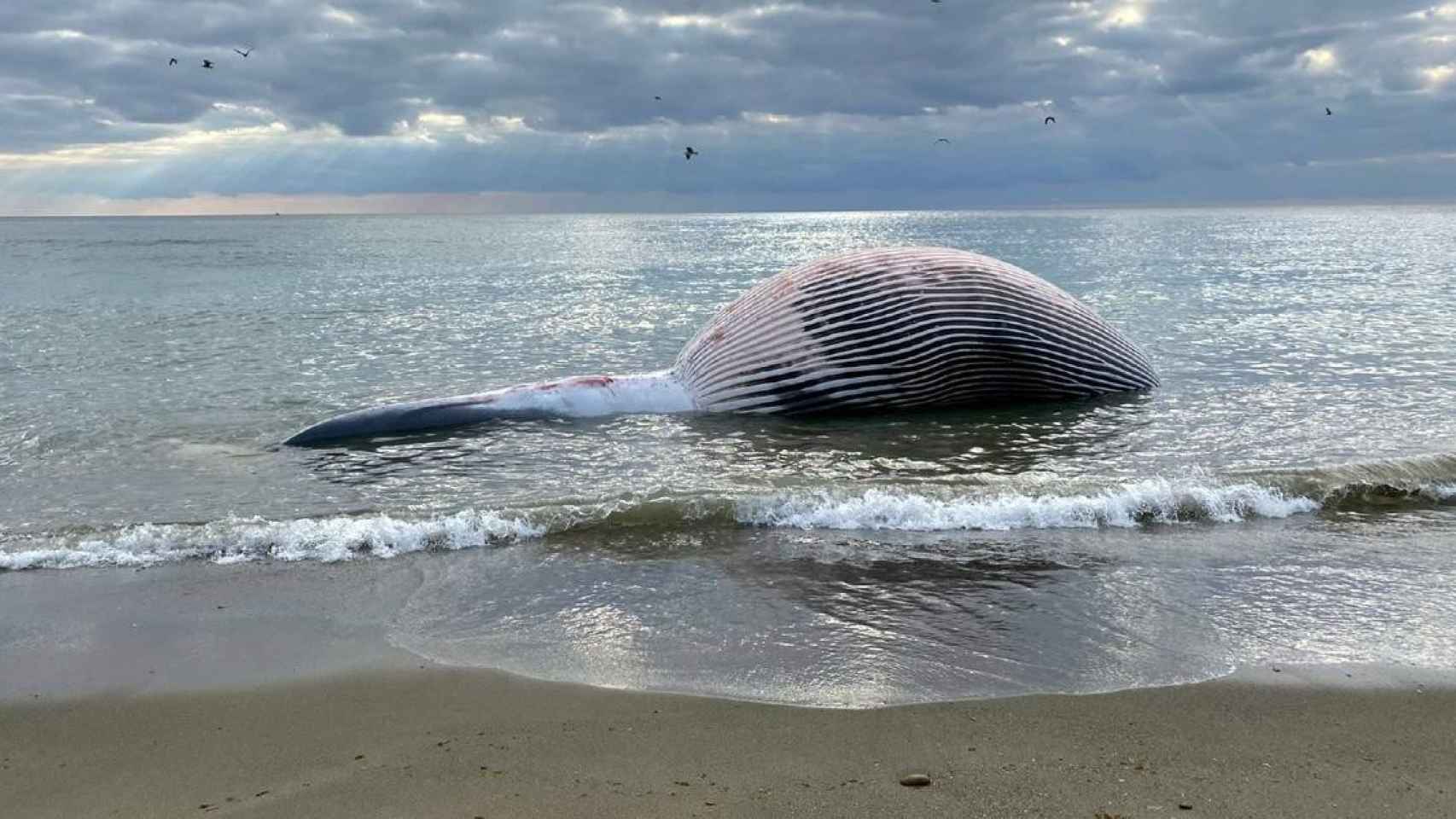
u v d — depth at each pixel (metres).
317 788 4.84
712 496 9.56
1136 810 4.59
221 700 5.86
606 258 53.19
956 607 7.25
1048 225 119.69
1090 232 91.62
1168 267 41.47
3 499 10.18
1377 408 13.88
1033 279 14.69
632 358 18.84
